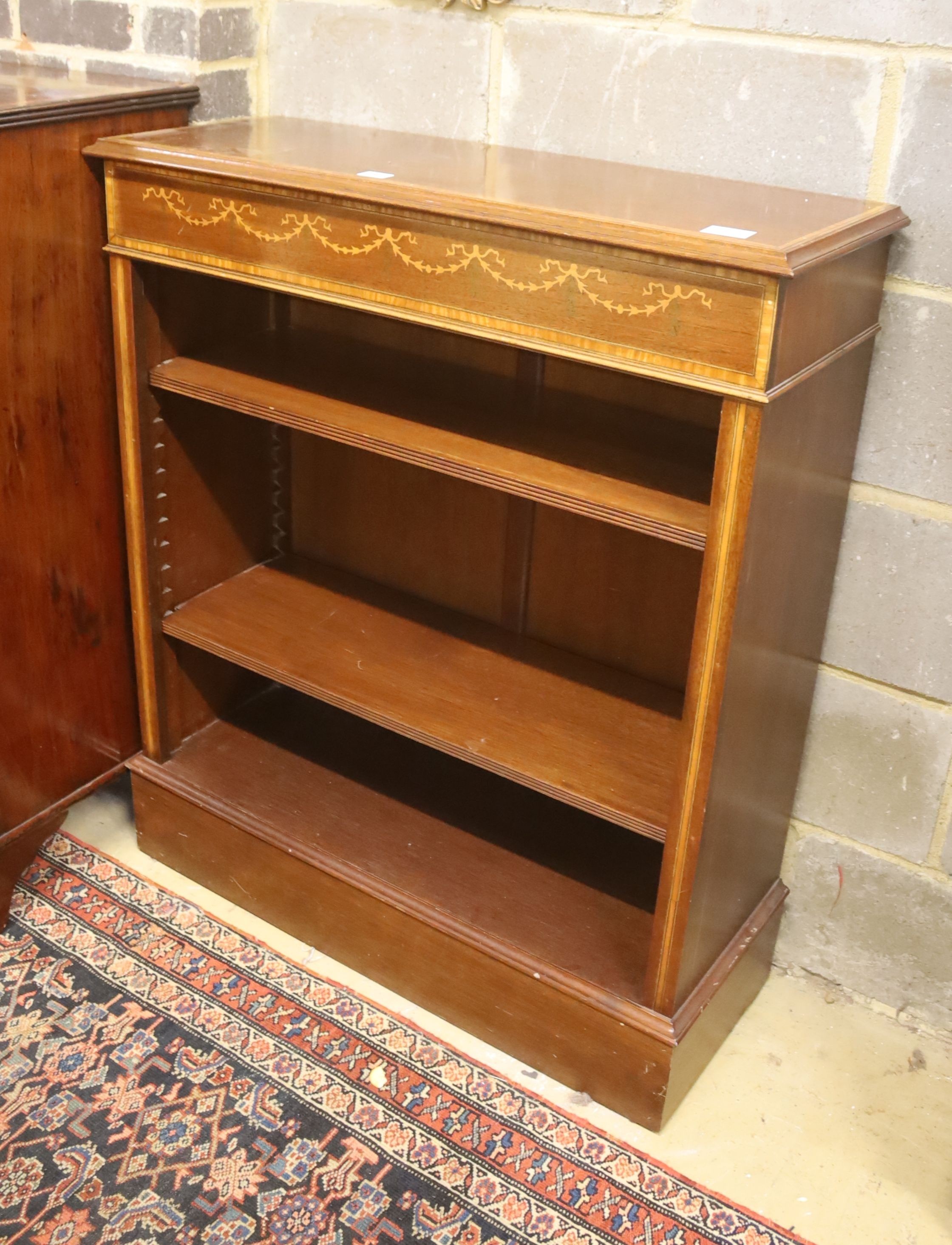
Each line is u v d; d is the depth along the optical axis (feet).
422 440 5.72
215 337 6.77
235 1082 6.23
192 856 7.43
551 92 6.04
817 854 6.81
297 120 6.79
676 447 5.73
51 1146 5.85
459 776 7.51
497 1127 6.10
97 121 6.07
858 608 6.15
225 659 7.42
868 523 5.96
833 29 5.28
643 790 5.86
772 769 6.13
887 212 5.21
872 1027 6.86
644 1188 5.85
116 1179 5.71
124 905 7.32
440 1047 6.54
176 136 6.05
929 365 5.56
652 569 6.43
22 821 7.03
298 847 6.86
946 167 5.24
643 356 4.76
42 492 6.53
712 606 4.97
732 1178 5.95
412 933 6.57
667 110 5.77
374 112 6.60
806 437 5.12
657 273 4.58
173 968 6.89
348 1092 6.23
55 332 6.29
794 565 5.48
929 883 6.52
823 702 6.45
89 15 6.66
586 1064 6.22
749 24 5.45
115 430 6.85
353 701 6.43
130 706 7.58
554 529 6.68
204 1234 5.49
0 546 6.39
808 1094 6.43
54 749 7.11
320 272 5.47
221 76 6.63
